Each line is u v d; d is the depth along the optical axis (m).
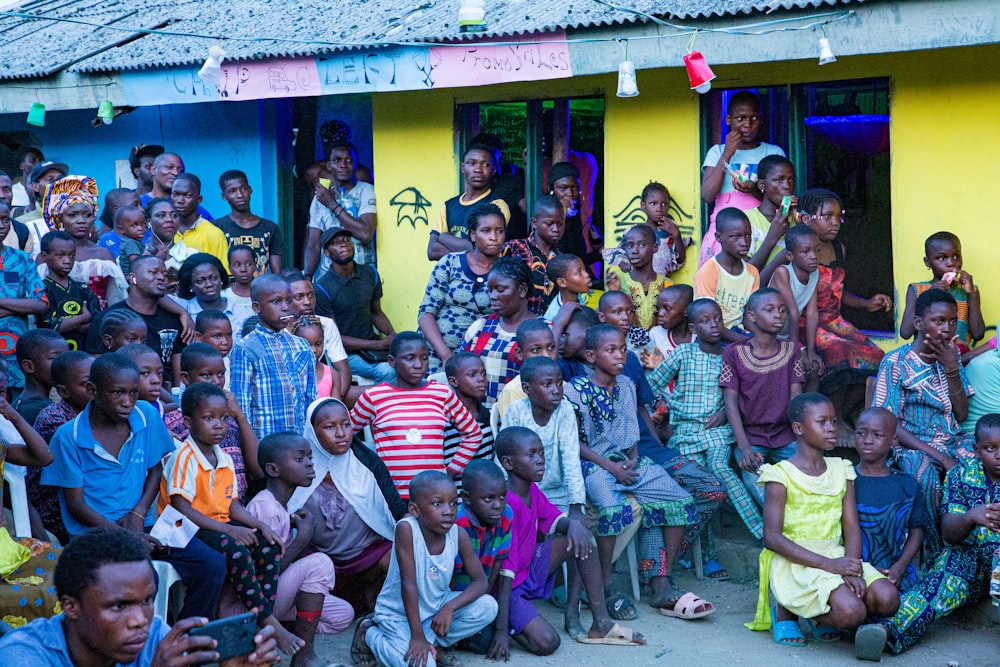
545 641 5.36
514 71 7.05
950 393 6.14
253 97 8.26
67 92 9.35
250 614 3.39
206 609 4.88
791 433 6.41
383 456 5.80
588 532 5.56
